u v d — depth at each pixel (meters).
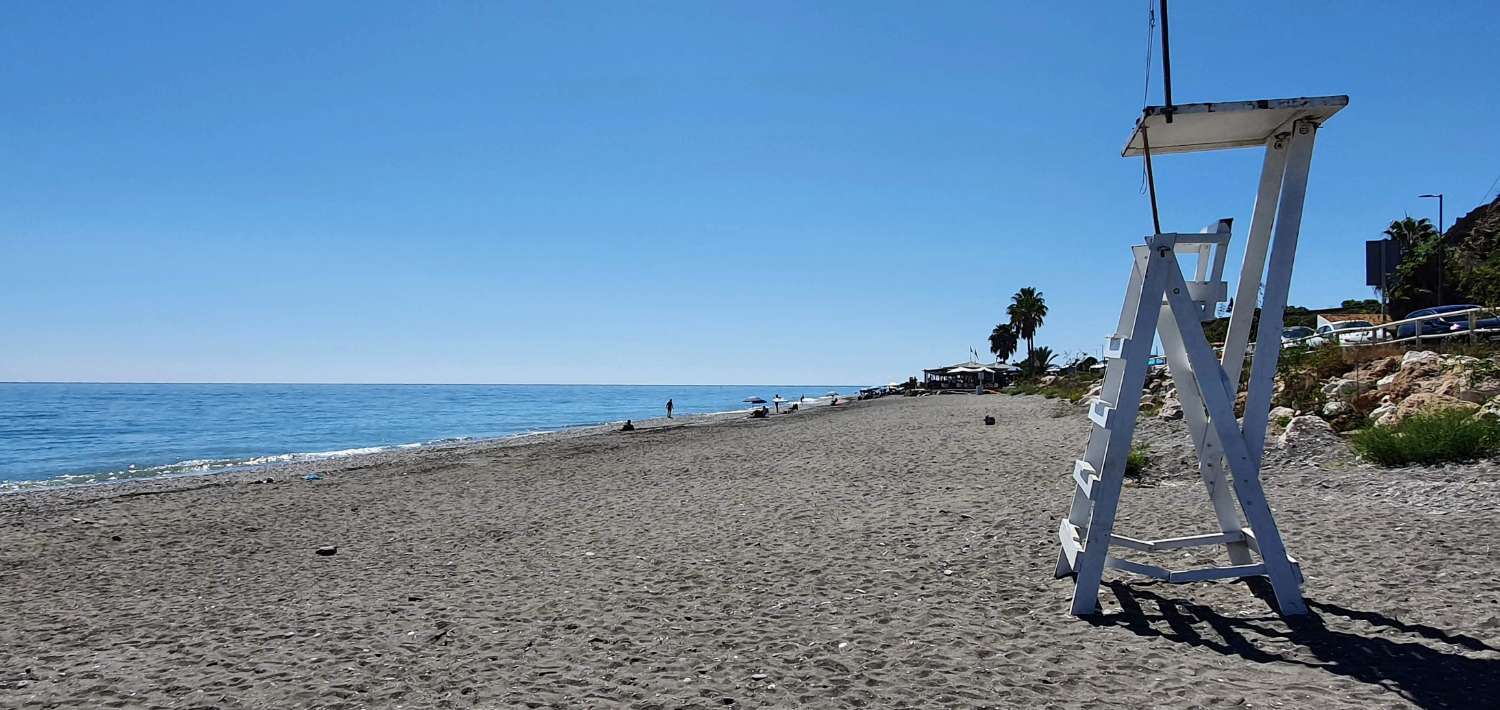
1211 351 4.84
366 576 7.96
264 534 11.04
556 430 44.84
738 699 4.16
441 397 141.25
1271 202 5.17
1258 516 4.92
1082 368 65.25
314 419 62.88
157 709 4.39
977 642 4.85
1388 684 3.88
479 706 4.22
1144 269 5.29
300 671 4.93
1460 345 15.77
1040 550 7.20
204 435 44.81
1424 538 6.66
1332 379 15.30
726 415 54.75
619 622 5.70
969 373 89.75
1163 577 5.03
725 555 7.84
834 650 4.86
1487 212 46.34
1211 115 4.68
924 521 8.93
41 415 64.94
